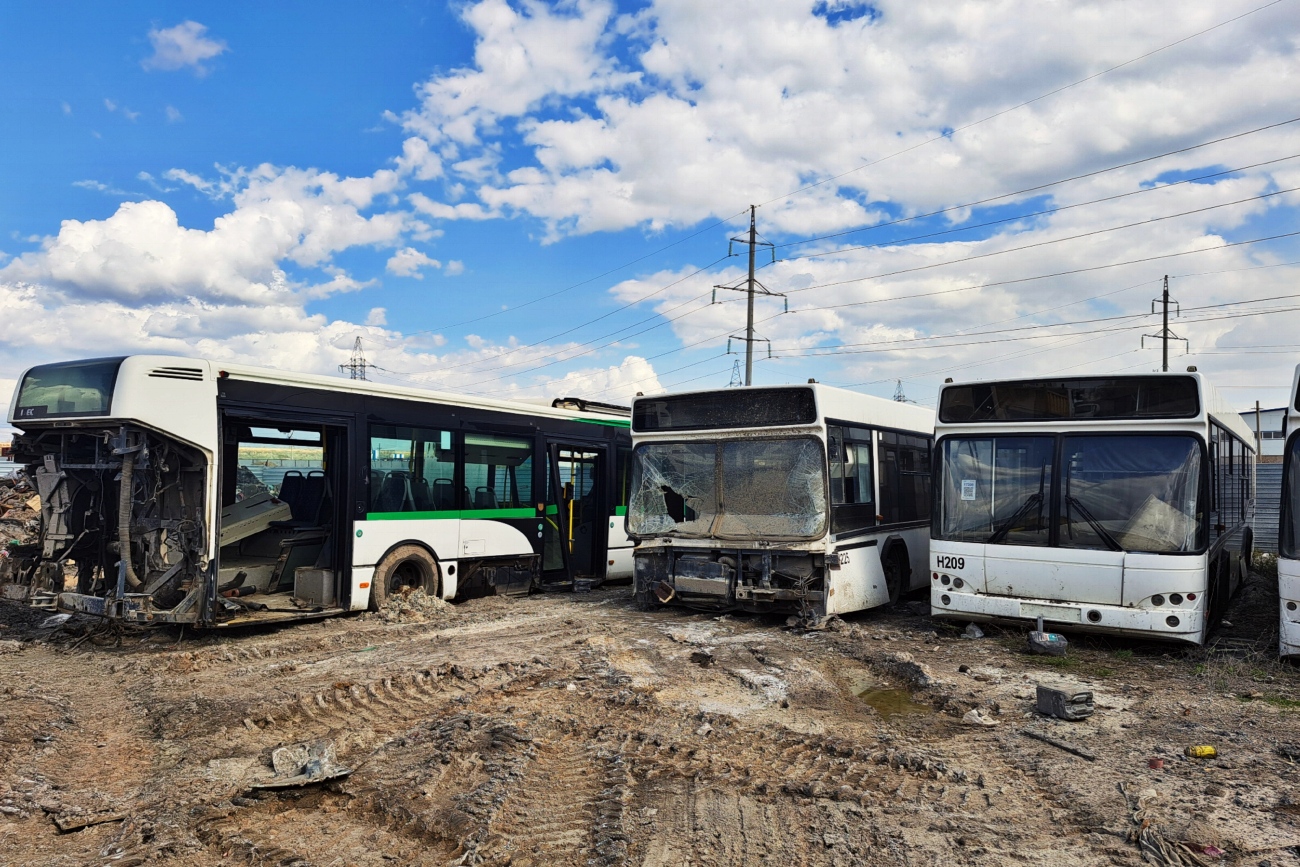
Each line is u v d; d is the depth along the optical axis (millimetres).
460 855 4656
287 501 12078
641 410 12742
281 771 5918
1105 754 6223
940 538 10867
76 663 9211
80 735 6785
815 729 6938
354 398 11578
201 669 8867
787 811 5211
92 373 9594
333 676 8469
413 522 12328
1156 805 5242
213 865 4586
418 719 7152
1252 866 4453
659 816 5137
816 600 11164
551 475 15219
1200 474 9578
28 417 10180
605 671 8641
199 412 9719
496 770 5840
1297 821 5008
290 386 10719
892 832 4883
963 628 11023
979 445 10789
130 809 5301
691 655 9555
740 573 11641
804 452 11492
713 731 6738
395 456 12188
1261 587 16547
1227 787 5551
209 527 9750
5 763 6008
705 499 12078
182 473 10016
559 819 5125
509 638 10430
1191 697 7855
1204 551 9469
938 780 5734
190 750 6406
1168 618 9438
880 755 6113
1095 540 9898
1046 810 5215
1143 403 9914
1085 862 4527
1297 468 9125
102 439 9883
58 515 10359
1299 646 8875
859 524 12219
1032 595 10203
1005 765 6039
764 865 4527
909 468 14375
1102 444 10070
